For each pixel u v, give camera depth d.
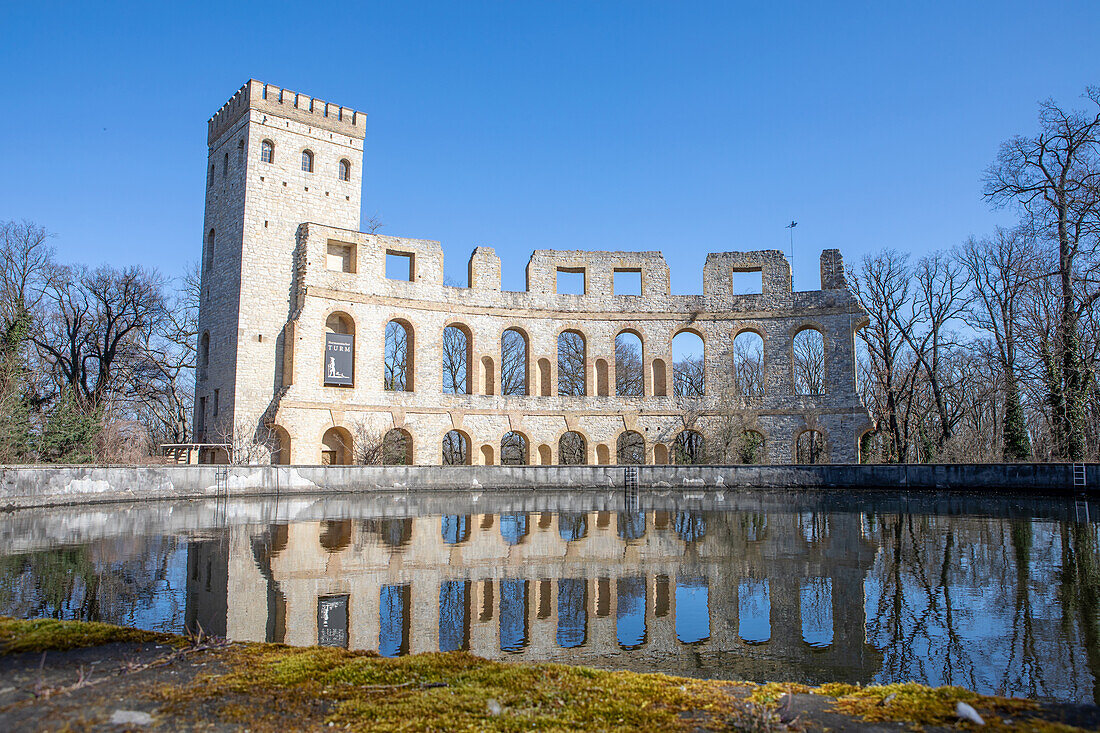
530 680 6.27
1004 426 52.03
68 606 13.33
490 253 56.78
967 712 5.41
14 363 42.72
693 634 12.61
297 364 48.25
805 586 16.23
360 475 41.94
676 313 57.97
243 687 5.99
